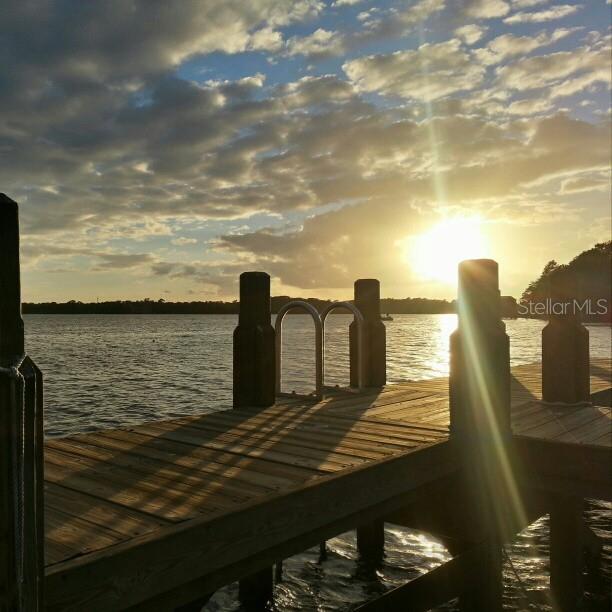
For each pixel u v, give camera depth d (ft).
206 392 79.20
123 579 9.22
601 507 33.53
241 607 23.25
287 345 163.53
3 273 6.95
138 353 159.02
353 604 23.49
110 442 17.12
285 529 12.11
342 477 13.60
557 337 23.43
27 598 7.19
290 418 21.09
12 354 7.10
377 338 29.58
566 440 17.53
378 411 22.66
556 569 19.44
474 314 18.16
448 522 18.37
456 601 23.06
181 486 12.73
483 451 17.93
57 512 11.02
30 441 7.26
